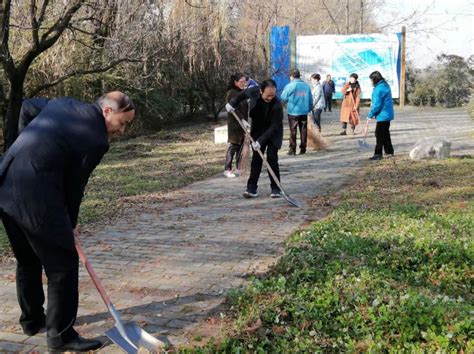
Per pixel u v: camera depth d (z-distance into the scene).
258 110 8.30
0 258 5.76
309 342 3.52
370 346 3.38
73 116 3.54
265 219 7.25
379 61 28.05
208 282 5.00
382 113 11.79
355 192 8.59
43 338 3.97
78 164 3.53
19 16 11.55
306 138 13.29
